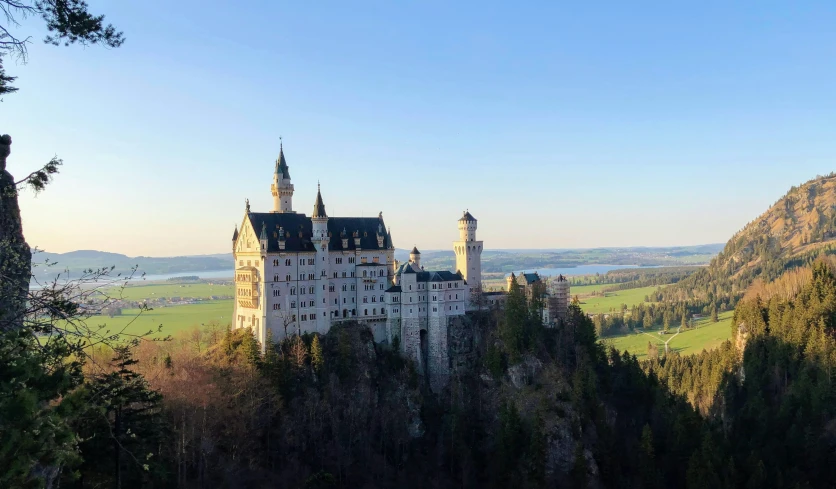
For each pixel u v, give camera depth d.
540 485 152.12
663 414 184.00
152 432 84.38
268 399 153.75
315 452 155.62
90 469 75.38
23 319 37.78
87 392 41.44
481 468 166.25
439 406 188.62
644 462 159.50
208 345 194.00
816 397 184.75
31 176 42.00
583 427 174.50
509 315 195.00
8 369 34.06
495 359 189.38
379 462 160.88
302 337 178.75
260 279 174.62
